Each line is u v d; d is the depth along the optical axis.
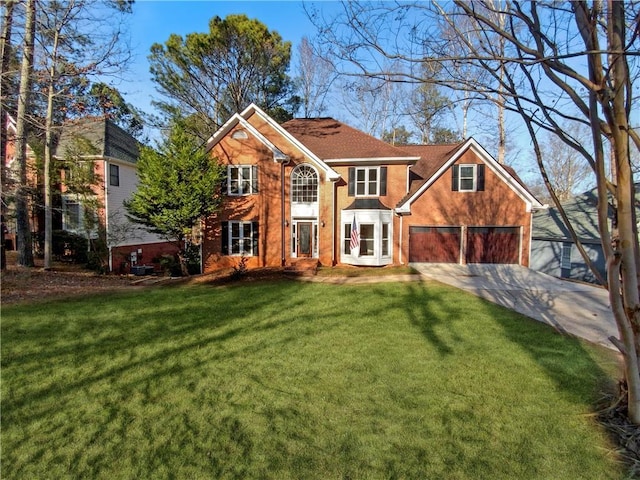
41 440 3.98
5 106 12.35
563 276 17.34
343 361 6.16
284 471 3.52
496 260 18.72
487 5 3.83
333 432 4.13
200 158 16.73
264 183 19.03
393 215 19.25
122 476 3.45
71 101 15.39
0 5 12.01
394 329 7.94
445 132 28.06
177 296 11.56
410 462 3.64
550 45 3.72
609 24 3.50
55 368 5.85
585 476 3.43
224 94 26.64
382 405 4.71
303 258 19.25
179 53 24.03
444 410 4.58
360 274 16.27
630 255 3.77
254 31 23.89
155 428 4.21
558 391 5.05
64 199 20.22
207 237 19.20
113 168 21.64
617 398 4.60
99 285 13.75
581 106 3.84
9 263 16.92
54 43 14.02
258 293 12.08
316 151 20.30
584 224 17.45
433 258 19.05
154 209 16.62
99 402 4.80
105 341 7.14
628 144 3.65
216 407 4.68
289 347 6.84
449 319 8.71
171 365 6.00
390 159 19.05
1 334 7.48
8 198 15.38
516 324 8.32
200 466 3.58
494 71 4.15
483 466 3.57
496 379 5.44
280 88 28.12
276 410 4.60
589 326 8.32
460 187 18.67
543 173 4.36
